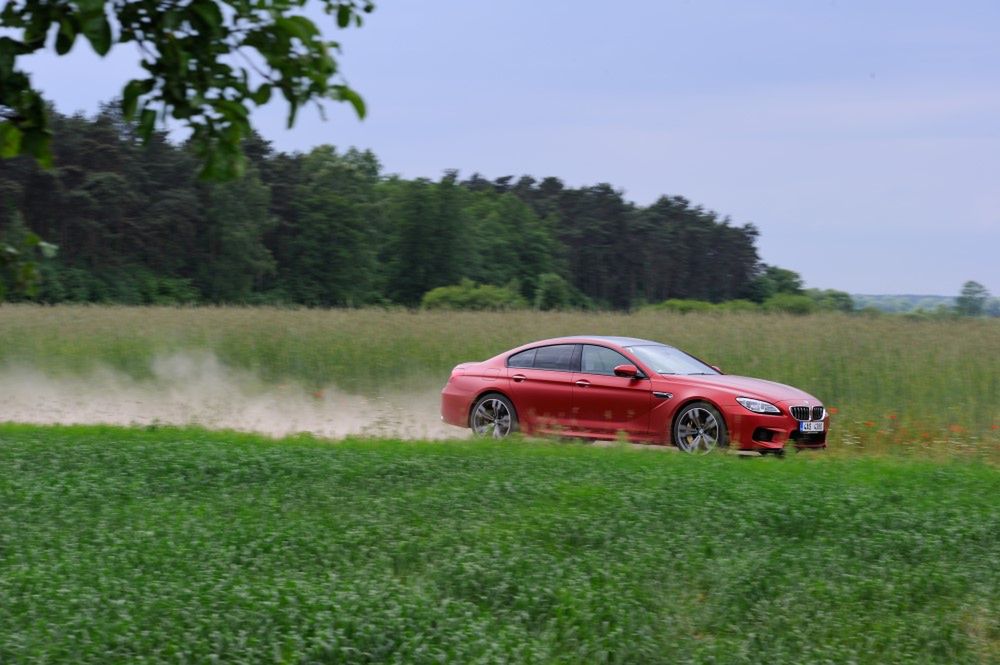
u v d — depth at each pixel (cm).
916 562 866
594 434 1619
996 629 726
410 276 10331
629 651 662
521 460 1291
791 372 2102
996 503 1079
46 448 1330
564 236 13725
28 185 7844
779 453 1509
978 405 1858
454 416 1748
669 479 1144
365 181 10888
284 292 9350
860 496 1075
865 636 700
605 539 909
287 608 686
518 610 734
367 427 1844
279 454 1301
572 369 1669
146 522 946
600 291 13875
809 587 784
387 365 2394
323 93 409
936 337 2364
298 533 904
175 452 1301
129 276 8138
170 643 636
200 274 8775
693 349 2350
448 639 659
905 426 1759
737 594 772
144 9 374
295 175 10319
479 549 859
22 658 606
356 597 718
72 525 941
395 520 968
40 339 2656
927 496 1101
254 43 395
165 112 396
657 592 780
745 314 2861
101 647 629
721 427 1519
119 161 8356
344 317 2883
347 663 623
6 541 881
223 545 869
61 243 8038
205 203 8850
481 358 2445
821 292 5734
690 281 14100
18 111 380
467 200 10906
